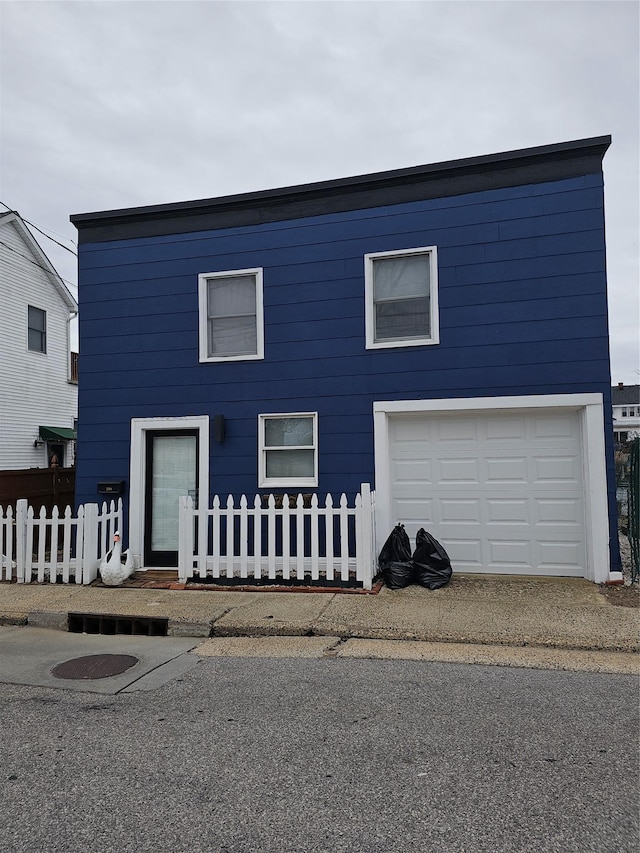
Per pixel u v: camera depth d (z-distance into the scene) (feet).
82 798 10.56
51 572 28.25
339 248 30.04
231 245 31.37
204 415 31.14
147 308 32.22
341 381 29.63
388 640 20.29
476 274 28.25
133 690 16.11
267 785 10.91
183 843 9.25
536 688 15.64
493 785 10.78
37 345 63.72
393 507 29.40
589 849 8.96
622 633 19.66
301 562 26.84
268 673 17.24
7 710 14.80
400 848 9.05
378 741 12.64
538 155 27.43
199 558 27.78
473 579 27.55
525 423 28.22
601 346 26.76
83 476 32.40
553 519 27.81
